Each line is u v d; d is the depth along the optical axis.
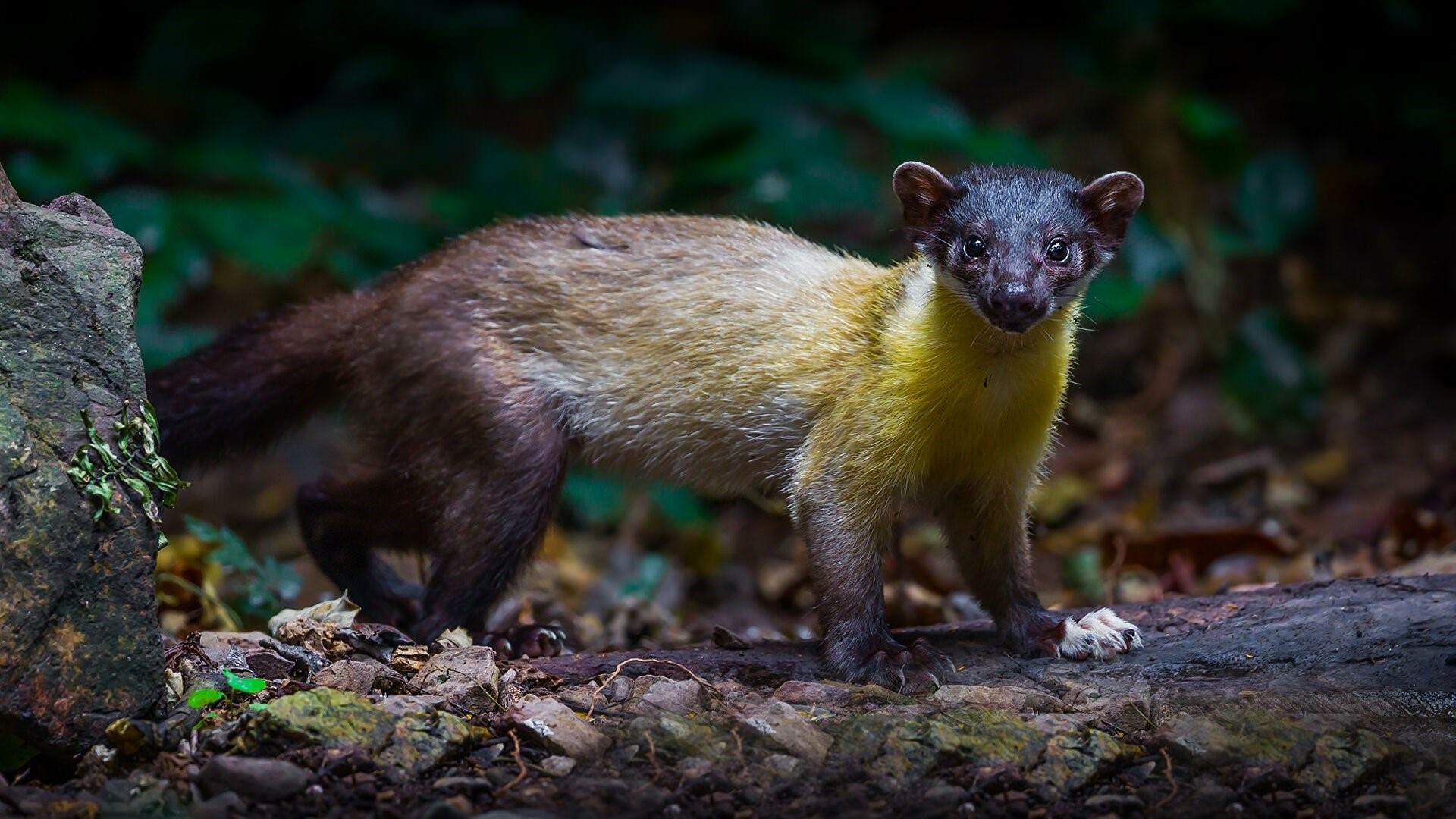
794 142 17.36
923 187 8.79
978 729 7.08
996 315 8.06
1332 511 15.16
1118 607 9.39
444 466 9.13
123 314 7.10
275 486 16.08
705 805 6.52
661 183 18.36
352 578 9.93
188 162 17.47
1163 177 18.66
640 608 11.71
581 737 6.98
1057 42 21.77
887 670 8.28
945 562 13.30
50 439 6.70
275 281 17.00
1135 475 16.53
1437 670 7.66
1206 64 21.17
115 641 6.71
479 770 6.79
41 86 21.16
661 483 9.68
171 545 11.31
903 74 21.23
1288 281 18.89
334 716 6.81
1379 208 20.16
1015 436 8.69
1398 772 6.84
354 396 9.66
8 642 6.41
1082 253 8.63
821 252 9.44
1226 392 17.48
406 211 18.70
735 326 8.97
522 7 22.06
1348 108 20.59
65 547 6.59
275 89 21.73
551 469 9.16
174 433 9.87
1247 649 8.27
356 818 6.27
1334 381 17.95
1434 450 16.27
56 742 6.56
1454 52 20.44
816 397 8.75
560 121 20.58
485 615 9.24
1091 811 6.55
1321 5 20.80
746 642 9.21
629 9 22.22
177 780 6.52
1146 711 7.36
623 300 9.17
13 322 6.82
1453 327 18.64
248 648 7.94
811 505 8.62
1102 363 18.06
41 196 16.20
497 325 9.20
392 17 20.75
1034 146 18.70
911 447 8.48
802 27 20.88
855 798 6.60
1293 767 6.85
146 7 22.05
